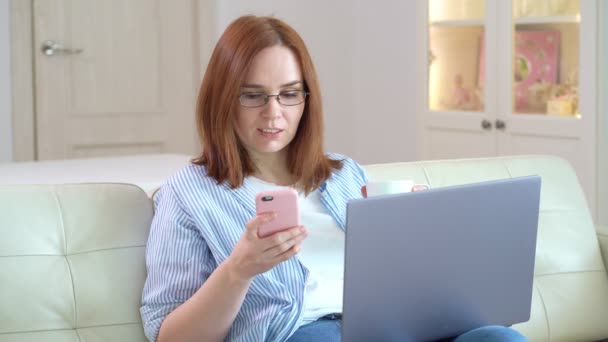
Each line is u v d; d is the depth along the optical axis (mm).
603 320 2193
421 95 4367
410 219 1466
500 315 1681
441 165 2166
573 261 2201
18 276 1639
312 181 1797
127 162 2934
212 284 1489
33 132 4805
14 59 4711
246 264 1424
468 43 4078
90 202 1757
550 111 3703
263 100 1688
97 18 4879
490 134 3988
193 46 5062
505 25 3859
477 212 1554
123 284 1713
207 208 1654
